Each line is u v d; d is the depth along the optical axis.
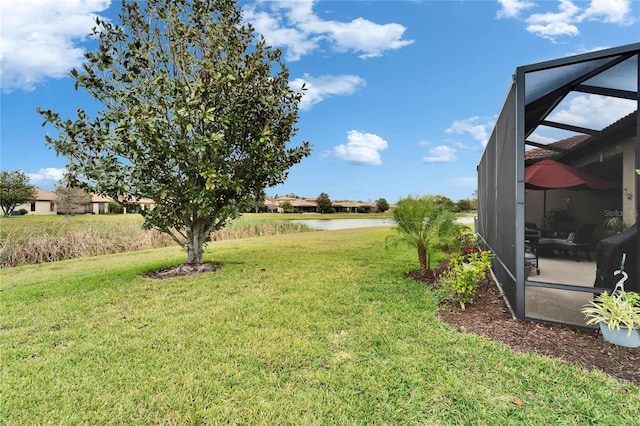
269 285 5.95
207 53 7.16
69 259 10.17
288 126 7.69
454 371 2.84
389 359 3.08
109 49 6.74
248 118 7.14
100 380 2.81
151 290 5.73
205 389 2.65
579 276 4.24
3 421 2.30
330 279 6.38
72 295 5.48
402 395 2.53
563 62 3.65
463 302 4.60
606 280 3.96
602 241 4.06
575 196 4.39
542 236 4.65
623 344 3.15
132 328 3.96
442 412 2.32
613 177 4.03
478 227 12.02
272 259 8.81
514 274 4.21
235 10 8.00
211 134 6.12
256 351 3.29
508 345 3.32
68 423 2.28
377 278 6.44
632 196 3.90
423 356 3.12
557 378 2.68
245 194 7.68
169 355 3.24
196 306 4.78
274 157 7.31
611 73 3.79
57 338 3.71
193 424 2.24
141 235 12.70
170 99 6.50
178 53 7.05
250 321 4.11
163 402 2.49
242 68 7.22
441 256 9.17
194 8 7.32
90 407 2.45
